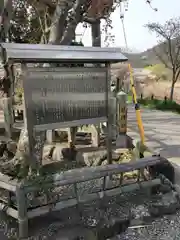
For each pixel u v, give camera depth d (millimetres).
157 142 6074
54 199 3207
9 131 5672
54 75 3320
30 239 2816
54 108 3365
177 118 9961
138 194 3615
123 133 5312
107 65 3770
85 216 3182
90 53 3475
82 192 3496
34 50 3105
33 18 7961
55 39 4348
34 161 3418
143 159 3654
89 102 3682
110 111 3928
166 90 18953
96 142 5305
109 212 3289
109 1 5805
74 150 4938
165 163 3859
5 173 3758
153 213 3344
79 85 3557
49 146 5270
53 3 4895
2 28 3949
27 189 2797
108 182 3770
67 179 3051
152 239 2893
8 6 3912
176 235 2957
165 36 17188
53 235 2887
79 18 4625
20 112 7246
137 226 3137
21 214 2783
